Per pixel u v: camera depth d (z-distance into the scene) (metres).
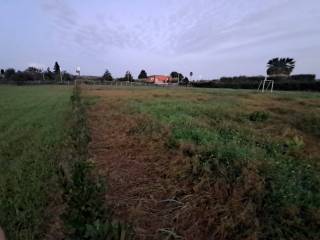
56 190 3.90
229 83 58.97
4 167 5.10
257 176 4.01
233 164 4.54
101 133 8.12
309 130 8.49
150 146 6.40
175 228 3.37
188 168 4.79
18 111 13.16
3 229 3.15
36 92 30.33
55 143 6.70
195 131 7.00
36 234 3.07
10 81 61.50
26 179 4.51
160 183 4.60
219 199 3.77
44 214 3.44
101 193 2.91
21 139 7.27
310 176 4.46
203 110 12.20
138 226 3.37
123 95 23.42
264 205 3.40
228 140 6.50
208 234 3.25
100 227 2.19
